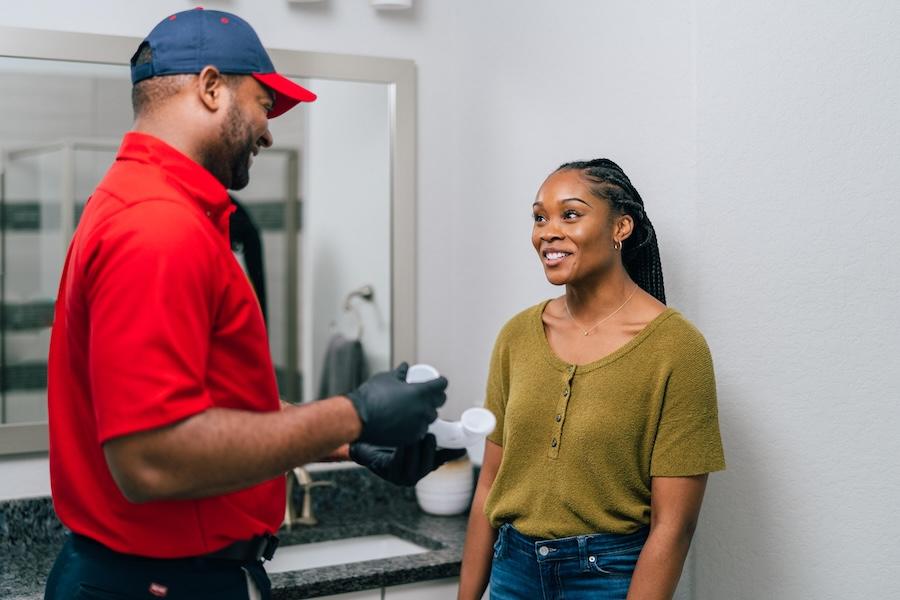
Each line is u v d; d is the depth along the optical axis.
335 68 2.36
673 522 1.43
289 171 2.37
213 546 1.19
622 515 1.48
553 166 2.12
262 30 2.29
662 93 1.79
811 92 1.66
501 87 2.30
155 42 1.17
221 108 1.17
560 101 2.09
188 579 1.17
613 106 1.92
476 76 2.41
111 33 2.16
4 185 2.09
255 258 2.36
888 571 1.68
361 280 2.44
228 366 1.15
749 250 1.67
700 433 1.44
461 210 2.48
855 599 1.66
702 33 1.69
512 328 1.68
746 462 1.69
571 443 1.49
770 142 1.66
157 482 1.00
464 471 2.36
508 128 2.28
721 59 1.68
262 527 1.26
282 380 2.39
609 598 1.46
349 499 2.42
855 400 1.67
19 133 2.09
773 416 1.66
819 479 1.64
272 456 1.02
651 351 1.48
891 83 1.70
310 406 1.07
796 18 1.66
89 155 2.16
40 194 2.12
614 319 1.55
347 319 2.44
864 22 1.69
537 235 1.56
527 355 1.62
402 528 2.25
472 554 1.69
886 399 1.69
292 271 2.39
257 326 1.18
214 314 1.11
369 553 2.26
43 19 2.10
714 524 1.73
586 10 2.00
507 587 1.56
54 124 2.12
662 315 1.50
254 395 1.18
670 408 1.45
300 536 2.19
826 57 1.67
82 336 1.13
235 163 1.21
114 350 1.00
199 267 1.06
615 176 1.56
